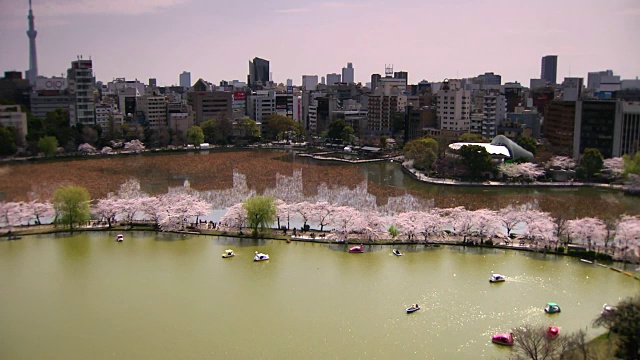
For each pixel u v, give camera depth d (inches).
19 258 7460.6
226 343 5295.3
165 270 6998.0
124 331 5551.2
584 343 4840.1
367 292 6274.6
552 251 7367.1
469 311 5807.1
